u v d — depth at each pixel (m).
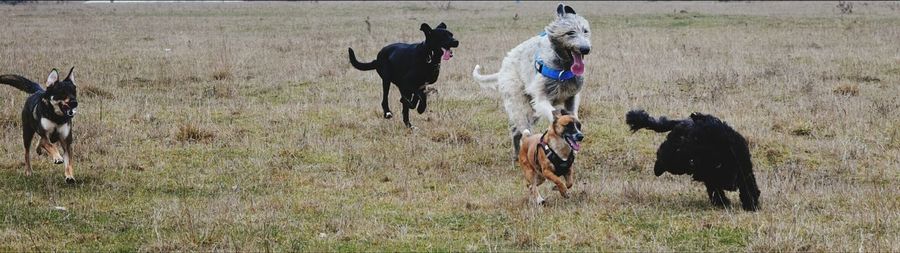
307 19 41.59
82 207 9.93
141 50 25.86
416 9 49.97
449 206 10.04
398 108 16.52
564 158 9.72
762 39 28.14
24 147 12.00
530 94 12.15
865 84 18.81
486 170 12.12
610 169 12.34
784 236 8.47
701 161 9.41
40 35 31.41
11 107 15.73
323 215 9.68
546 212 9.64
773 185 11.03
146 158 12.64
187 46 27.19
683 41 27.88
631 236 8.77
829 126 14.56
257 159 12.58
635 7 50.97
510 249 8.37
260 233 8.87
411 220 9.44
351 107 16.55
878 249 8.05
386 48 15.53
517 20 38.25
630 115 9.94
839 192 10.69
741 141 9.39
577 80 12.01
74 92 10.95
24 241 8.58
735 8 48.28
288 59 23.50
